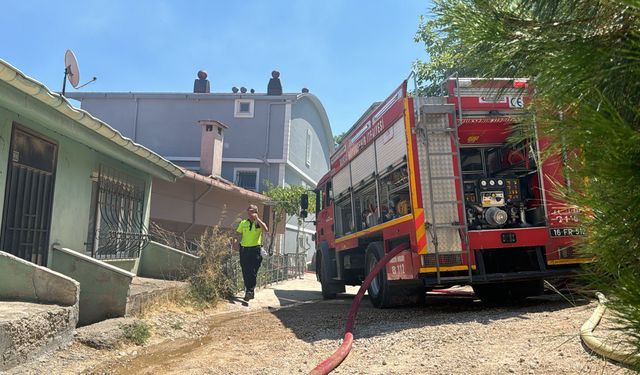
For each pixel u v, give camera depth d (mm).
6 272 5387
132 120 22875
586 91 1696
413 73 7188
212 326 7145
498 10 2141
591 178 1633
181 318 7328
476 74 2283
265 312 8484
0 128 5672
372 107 8750
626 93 1661
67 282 5391
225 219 17250
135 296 6734
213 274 9234
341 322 7012
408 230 7109
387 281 7812
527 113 2203
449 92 7156
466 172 8031
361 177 9328
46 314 4777
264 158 22062
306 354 5176
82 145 7609
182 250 10641
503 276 6848
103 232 8250
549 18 2004
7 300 5355
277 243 21156
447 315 6906
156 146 22625
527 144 2531
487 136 7523
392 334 5770
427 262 6785
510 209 7387
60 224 6969
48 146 6715
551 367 3887
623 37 1704
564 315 5793
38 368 4441
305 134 26438
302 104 25828
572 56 1745
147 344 5793
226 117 22625
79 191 7520
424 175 6961
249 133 22453
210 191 16312
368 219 9109
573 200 1798
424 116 7027
